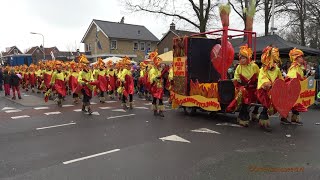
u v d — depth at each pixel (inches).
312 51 611.5
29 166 227.1
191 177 201.2
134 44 1913.1
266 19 1102.4
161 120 397.4
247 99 344.2
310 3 1140.5
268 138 298.5
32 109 517.3
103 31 1814.7
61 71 560.7
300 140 289.6
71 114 458.0
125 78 498.6
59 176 206.4
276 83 317.1
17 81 677.3
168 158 240.5
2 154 257.4
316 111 469.4
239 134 315.6
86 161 236.4
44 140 302.5
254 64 346.3
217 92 381.4
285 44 608.4
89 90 456.1
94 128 355.3
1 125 382.0
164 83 551.8
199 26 936.9
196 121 387.5
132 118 416.2
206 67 444.8
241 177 200.1
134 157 244.4
